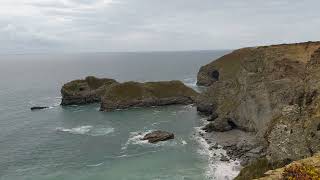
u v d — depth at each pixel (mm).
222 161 73312
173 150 82250
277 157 46062
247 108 94062
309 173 16984
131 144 88562
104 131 103062
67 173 70000
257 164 51000
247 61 101875
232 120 98750
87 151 84062
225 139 89125
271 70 84188
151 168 70875
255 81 91688
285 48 89000
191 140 90125
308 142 41688
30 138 97562
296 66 77000
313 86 51688
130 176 67062
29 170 72375
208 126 100188
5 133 103562
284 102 71000
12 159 79438
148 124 110312
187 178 64938
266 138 64875
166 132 93500
